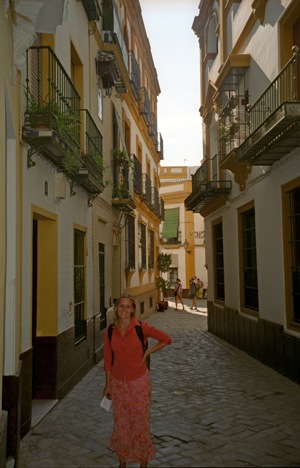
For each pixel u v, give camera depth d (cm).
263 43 969
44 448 519
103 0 1191
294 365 820
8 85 465
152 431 571
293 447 514
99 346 1070
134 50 1756
